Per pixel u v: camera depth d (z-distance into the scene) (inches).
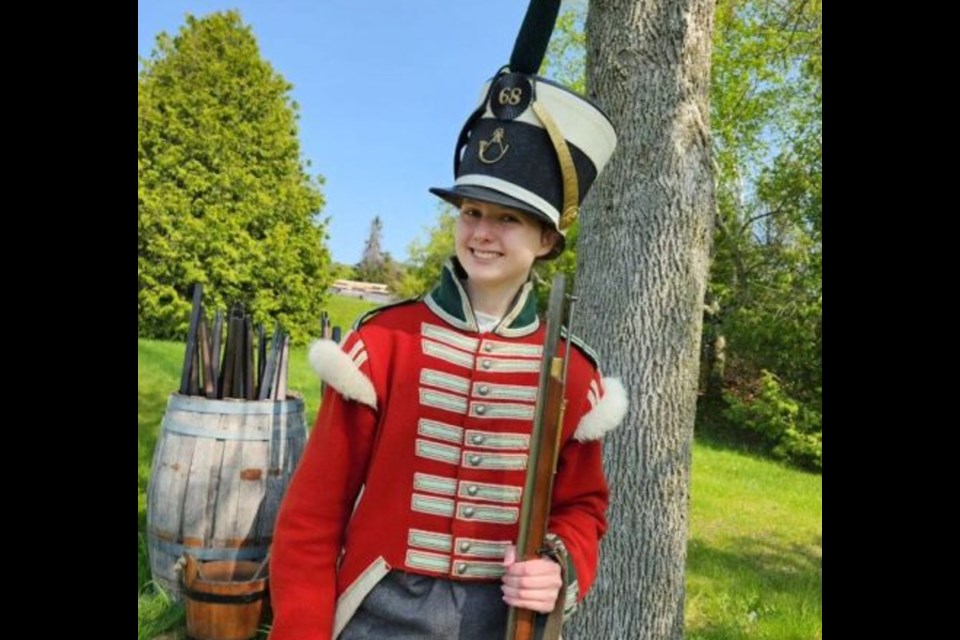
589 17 116.7
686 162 112.2
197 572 132.8
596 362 64.3
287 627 54.2
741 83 454.9
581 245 118.9
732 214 507.5
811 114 482.6
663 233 111.8
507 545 56.9
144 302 516.1
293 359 501.7
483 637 55.7
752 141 500.4
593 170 60.3
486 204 57.0
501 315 61.0
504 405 57.8
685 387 114.3
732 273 509.0
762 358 488.1
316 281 578.6
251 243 542.9
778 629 167.9
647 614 113.9
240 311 149.5
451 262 61.8
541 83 57.4
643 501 113.3
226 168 541.0
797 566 221.9
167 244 523.5
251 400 147.5
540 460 52.9
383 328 58.7
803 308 467.8
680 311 113.2
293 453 149.5
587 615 115.3
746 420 455.2
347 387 55.1
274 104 563.5
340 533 57.2
